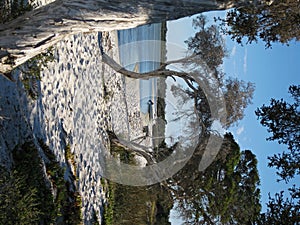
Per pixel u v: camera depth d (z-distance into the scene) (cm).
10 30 391
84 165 1170
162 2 383
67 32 389
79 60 1231
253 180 1645
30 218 589
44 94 894
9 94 703
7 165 631
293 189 815
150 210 1784
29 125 783
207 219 1667
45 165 805
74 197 984
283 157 805
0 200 530
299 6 672
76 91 1167
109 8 385
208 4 386
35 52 394
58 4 391
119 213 1494
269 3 408
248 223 1588
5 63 393
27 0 798
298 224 788
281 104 810
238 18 814
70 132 1066
